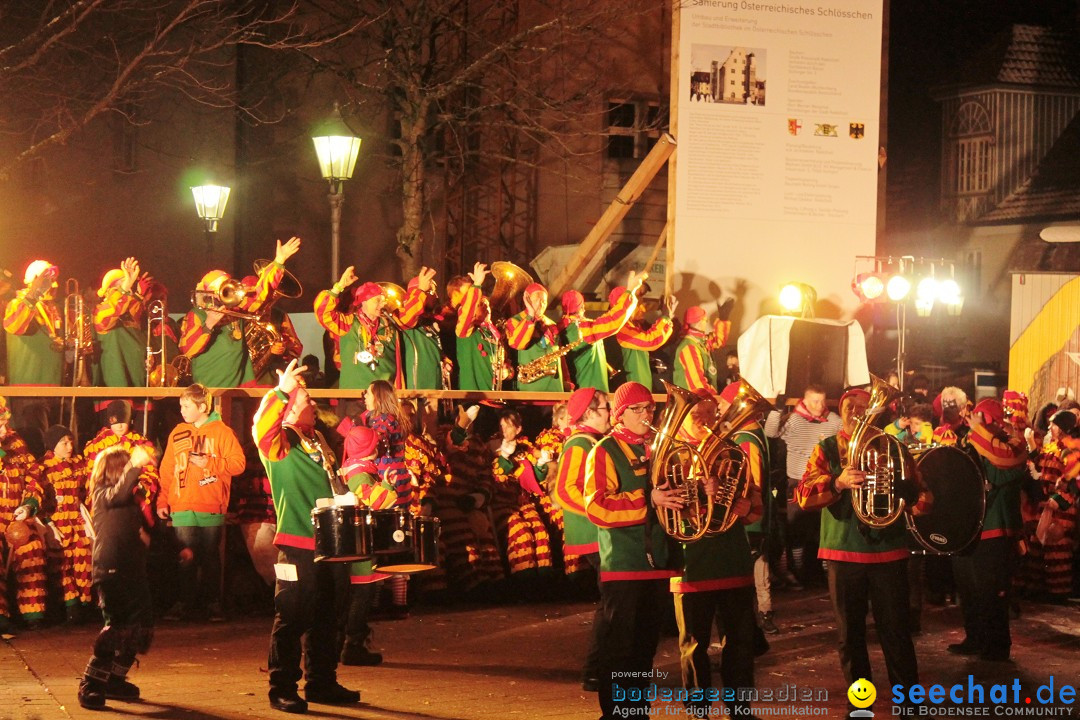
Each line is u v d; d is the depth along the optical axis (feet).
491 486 41.50
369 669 30.94
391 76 66.64
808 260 55.31
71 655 31.99
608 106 72.79
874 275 53.31
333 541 25.30
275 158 73.36
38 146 49.57
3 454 34.96
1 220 73.51
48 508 36.42
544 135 72.28
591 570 42.45
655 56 72.90
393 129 73.00
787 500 43.06
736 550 23.82
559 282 55.72
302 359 49.52
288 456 26.35
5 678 29.19
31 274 39.29
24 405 39.29
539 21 70.74
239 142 74.49
